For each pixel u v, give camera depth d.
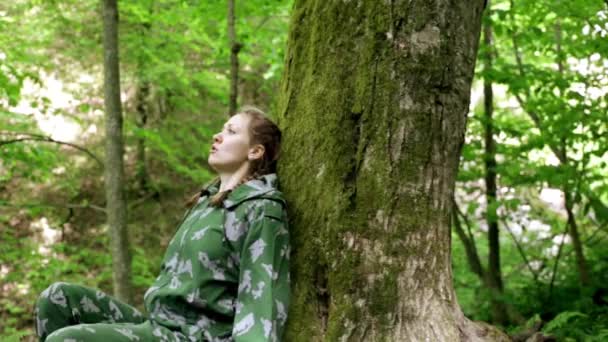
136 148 9.88
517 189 5.85
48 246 7.45
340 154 2.32
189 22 6.66
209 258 2.24
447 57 2.31
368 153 2.29
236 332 2.08
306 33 2.54
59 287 2.27
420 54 2.29
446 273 2.35
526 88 4.92
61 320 2.27
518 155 5.30
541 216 6.40
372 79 2.30
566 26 5.05
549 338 2.83
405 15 2.29
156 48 7.66
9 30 6.02
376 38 2.31
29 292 7.49
